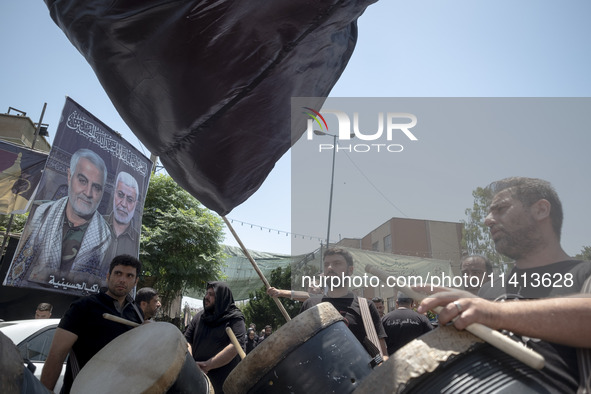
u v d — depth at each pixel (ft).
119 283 8.66
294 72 5.38
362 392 3.11
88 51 4.88
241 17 4.65
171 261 43.78
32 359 11.54
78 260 18.25
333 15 4.83
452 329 3.21
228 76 5.04
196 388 6.12
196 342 11.25
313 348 4.25
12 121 40.57
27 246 15.89
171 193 48.88
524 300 3.47
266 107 5.55
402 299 10.97
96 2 4.55
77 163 18.48
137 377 5.69
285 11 4.71
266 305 73.00
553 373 3.03
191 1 4.48
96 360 6.59
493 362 3.02
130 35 4.65
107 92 5.26
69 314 8.01
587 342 2.87
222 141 5.74
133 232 22.50
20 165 18.54
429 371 2.94
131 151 22.53
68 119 17.94
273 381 4.16
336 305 7.82
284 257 64.34
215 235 47.93
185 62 4.83
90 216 19.11
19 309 21.31
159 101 5.19
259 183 6.45
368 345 7.59
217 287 11.55
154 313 13.56
